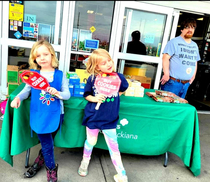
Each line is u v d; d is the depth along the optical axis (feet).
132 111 6.94
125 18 13.01
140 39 13.55
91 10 12.42
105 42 13.21
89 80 6.16
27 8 11.60
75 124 6.82
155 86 14.39
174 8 13.39
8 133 6.07
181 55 9.45
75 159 7.83
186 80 9.84
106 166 7.55
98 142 7.28
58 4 11.81
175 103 7.53
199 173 7.34
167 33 13.60
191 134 7.26
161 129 7.29
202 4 13.32
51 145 5.94
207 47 20.04
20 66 11.82
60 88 5.87
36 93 5.60
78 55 12.96
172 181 7.11
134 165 7.84
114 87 6.00
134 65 13.87
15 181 6.31
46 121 5.59
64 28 12.23
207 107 17.10
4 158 6.11
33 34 12.11
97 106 5.89
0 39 11.76
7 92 12.30
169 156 8.84
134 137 7.27
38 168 6.70
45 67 5.74
